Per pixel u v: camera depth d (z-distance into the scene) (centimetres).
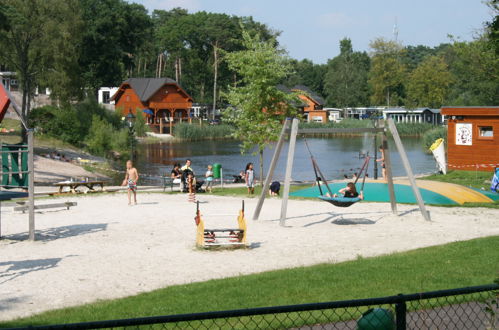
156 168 5462
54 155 5388
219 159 6362
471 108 3650
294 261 1396
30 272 1298
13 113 7375
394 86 12988
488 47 2520
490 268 1238
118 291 1139
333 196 1914
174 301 1030
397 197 2625
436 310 905
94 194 2959
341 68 15325
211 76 14038
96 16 11638
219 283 1154
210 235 1700
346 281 1148
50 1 6200
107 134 6512
